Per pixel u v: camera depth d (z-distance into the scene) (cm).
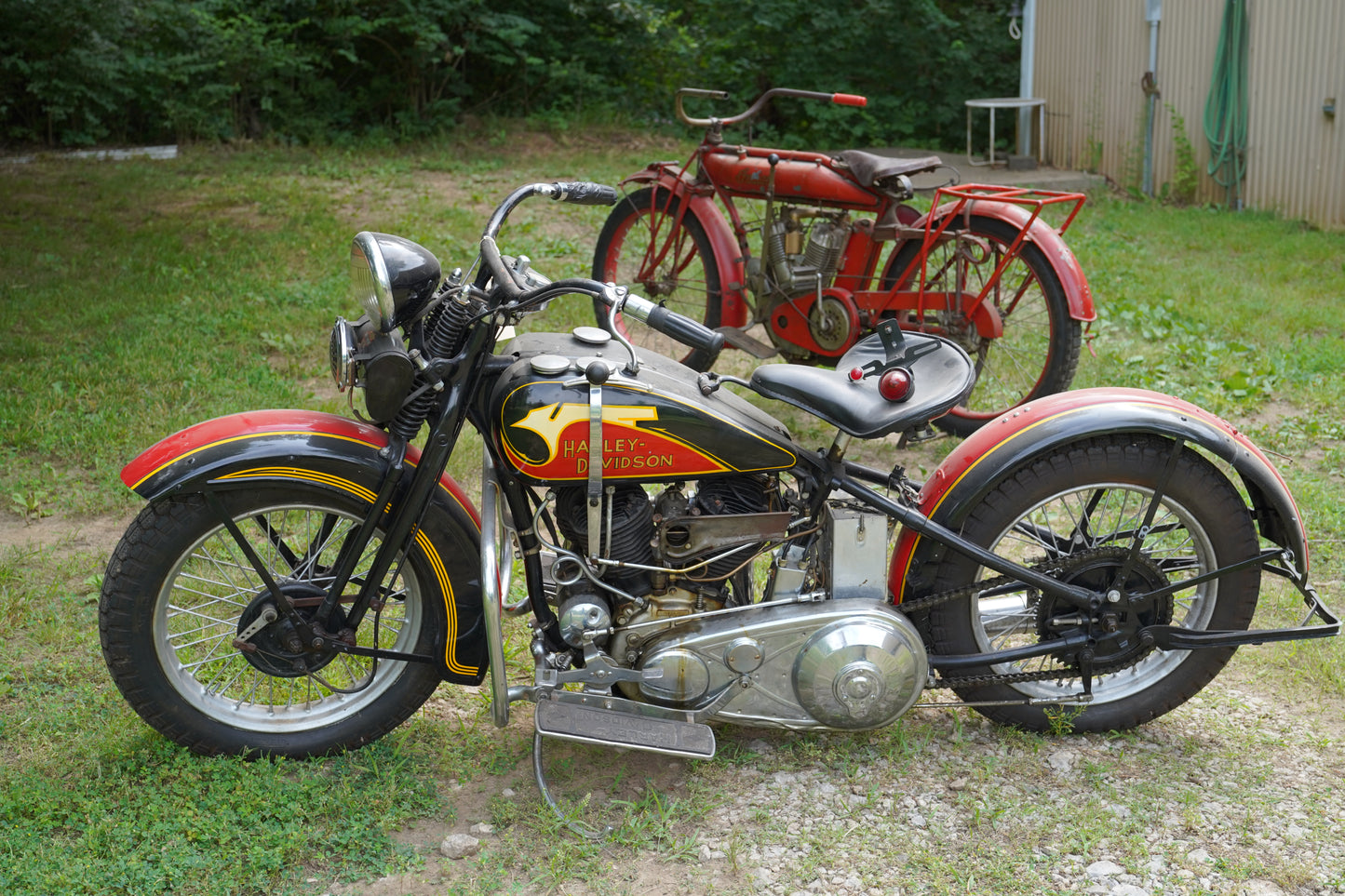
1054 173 1277
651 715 285
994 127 1431
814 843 268
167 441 269
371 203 977
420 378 272
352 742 293
